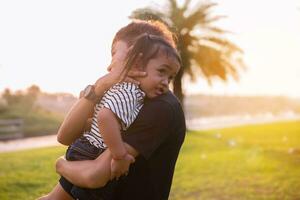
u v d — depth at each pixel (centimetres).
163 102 200
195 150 1463
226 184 894
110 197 201
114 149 190
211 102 4506
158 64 199
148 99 201
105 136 190
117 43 211
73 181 201
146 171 201
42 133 2386
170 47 203
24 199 692
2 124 2325
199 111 4328
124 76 198
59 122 2712
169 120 199
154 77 198
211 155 1335
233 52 2397
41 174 920
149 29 213
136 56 198
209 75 2428
